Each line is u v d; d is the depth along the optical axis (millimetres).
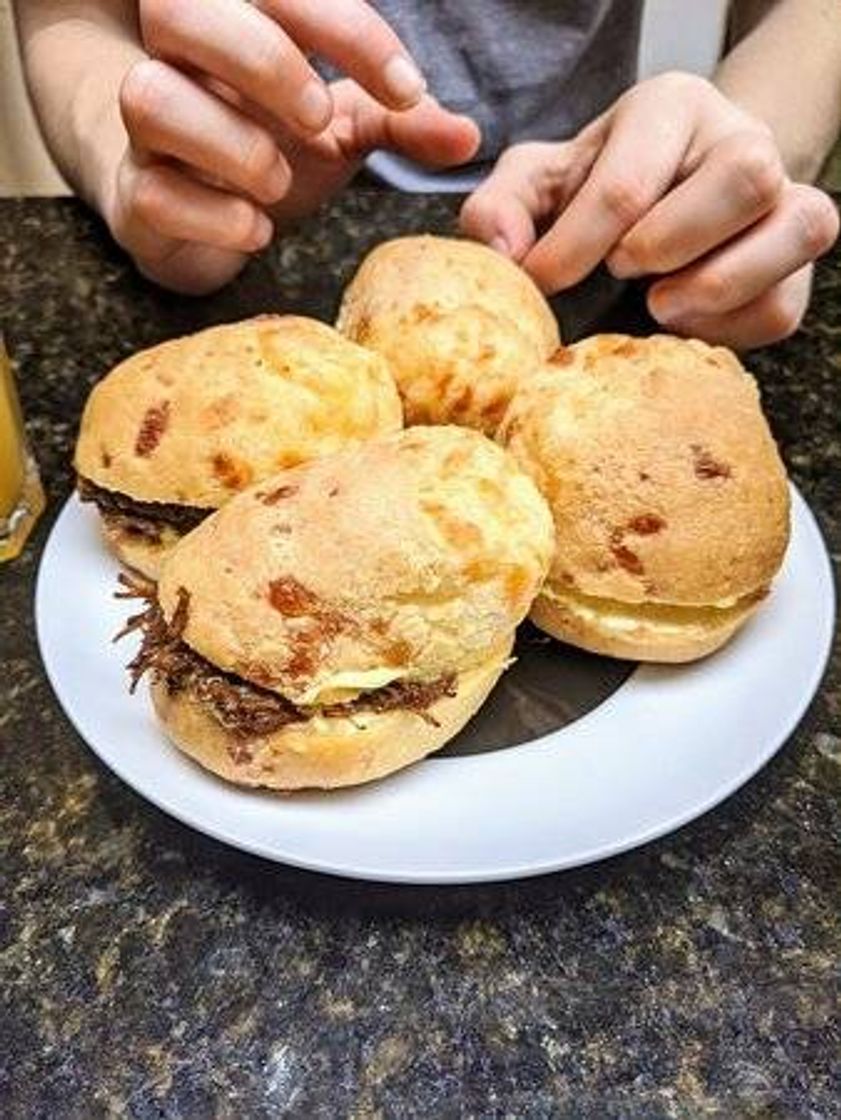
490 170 492
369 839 238
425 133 395
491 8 528
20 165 662
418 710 246
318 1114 213
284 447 281
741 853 250
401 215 433
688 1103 213
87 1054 221
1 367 310
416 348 309
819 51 480
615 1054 220
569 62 537
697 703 265
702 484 270
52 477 336
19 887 246
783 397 364
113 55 468
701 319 361
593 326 376
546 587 274
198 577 248
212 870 248
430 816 243
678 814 242
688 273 355
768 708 263
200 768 251
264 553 244
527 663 274
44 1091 216
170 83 328
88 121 439
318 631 241
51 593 286
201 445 282
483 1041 222
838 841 253
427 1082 217
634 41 572
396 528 244
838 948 235
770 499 274
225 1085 216
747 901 243
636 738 259
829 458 344
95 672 270
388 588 242
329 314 391
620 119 373
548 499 274
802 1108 212
